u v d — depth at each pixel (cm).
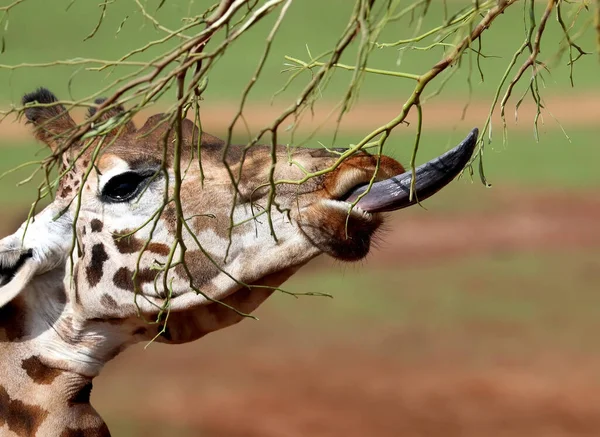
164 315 946
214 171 930
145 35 8319
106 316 956
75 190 956
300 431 2170
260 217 908
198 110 802
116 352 990
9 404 959
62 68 7619
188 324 959
